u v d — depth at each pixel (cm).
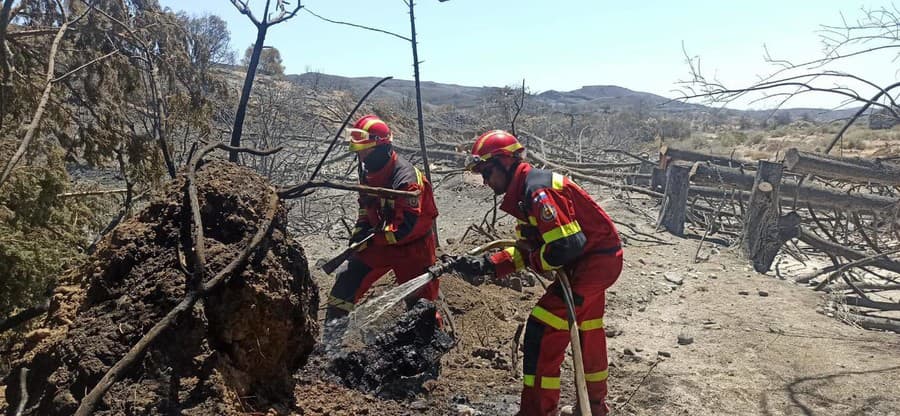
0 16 482
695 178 1022
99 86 611
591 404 379
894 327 648
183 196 329
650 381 462
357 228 480
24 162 455
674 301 674
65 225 465
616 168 1524
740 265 841
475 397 412
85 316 300
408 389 406
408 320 429
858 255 861
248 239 319
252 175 354
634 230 1012
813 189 937
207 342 291
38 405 278
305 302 342
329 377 394
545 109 2522
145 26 632
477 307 569
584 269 353
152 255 316
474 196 1229
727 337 558
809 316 628
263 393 323
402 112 2236
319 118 1411
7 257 383
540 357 357
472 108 2689
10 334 402
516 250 366
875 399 434
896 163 1002
